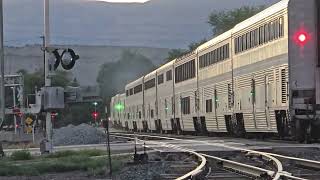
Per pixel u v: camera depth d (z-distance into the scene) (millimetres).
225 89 52219
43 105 35125
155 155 35625
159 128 85938
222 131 53938
